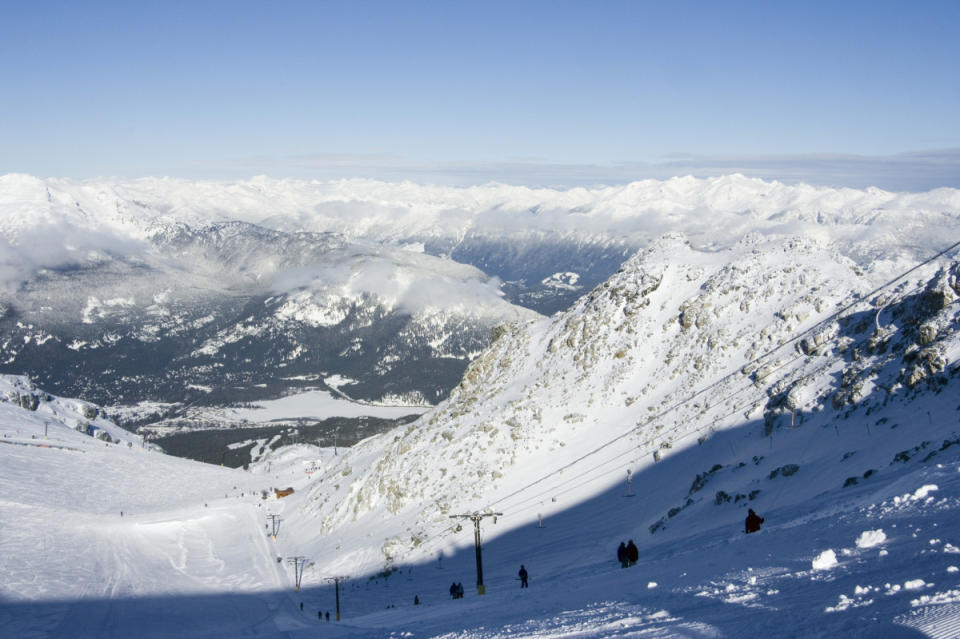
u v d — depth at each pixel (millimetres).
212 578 131875
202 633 88250
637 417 113500
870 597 18953
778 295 118062
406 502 124312
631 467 101500
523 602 38906
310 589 111312
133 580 128125
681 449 98375
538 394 133125
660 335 128625
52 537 156500
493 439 125688
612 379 125812
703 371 113688
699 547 45531
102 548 154250
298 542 149500
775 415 90062
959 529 23922
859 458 66438
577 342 140000
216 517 191375
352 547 122062
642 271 141750
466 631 29938
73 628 94438
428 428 145750
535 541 92500
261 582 122562
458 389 165000
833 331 100188
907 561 21969
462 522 107062
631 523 86438
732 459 88188
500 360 159375
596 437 114250
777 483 71312
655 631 20734
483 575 87375
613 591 33594
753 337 112750
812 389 90250
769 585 24109
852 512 35500
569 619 26734
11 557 135125
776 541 34812
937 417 65125
